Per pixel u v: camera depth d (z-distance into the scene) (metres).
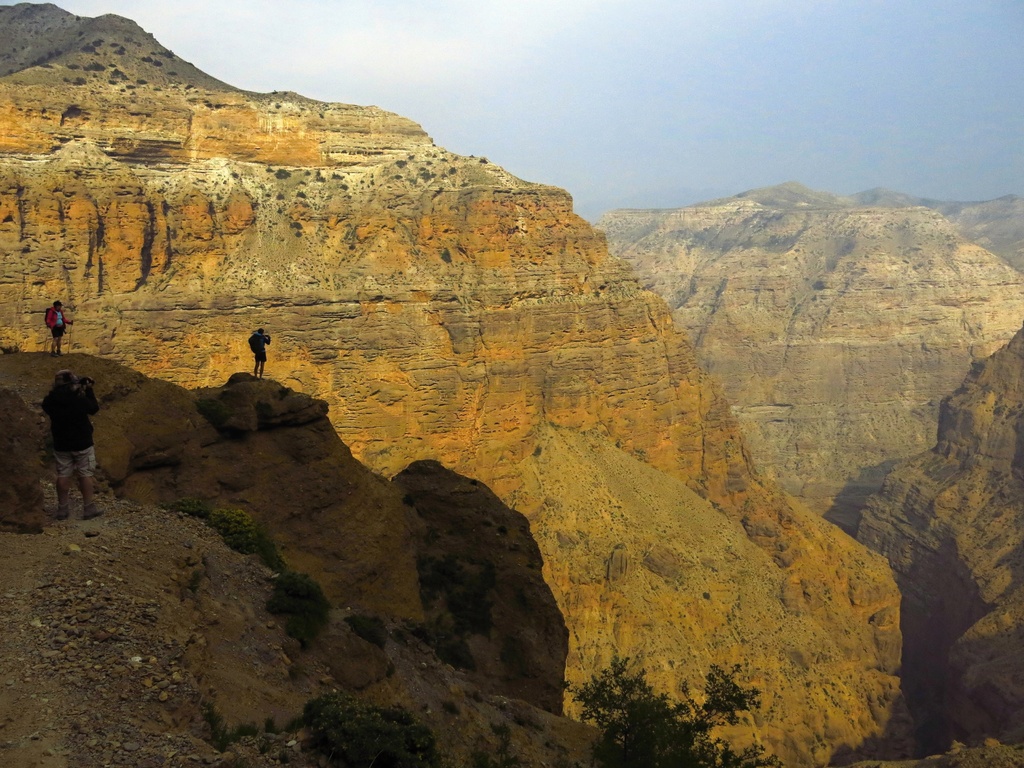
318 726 15.19
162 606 16.19
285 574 20.39
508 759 21.77
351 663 19.67
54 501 19.88
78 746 12.15
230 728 14.48
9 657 13.41
